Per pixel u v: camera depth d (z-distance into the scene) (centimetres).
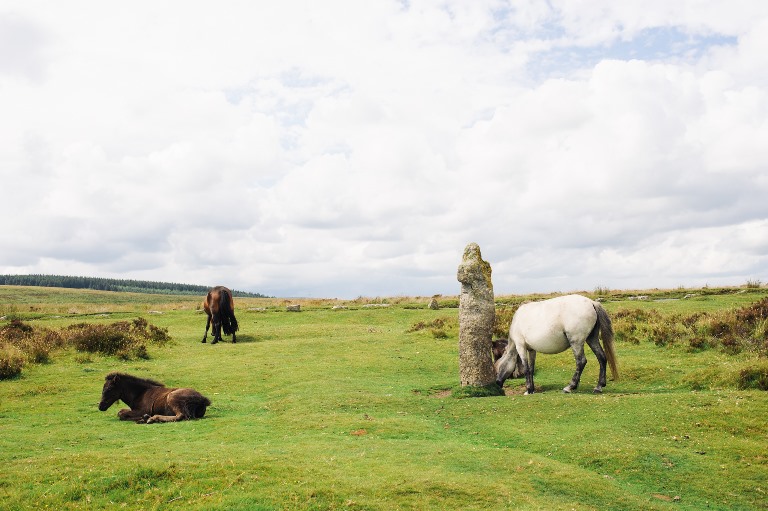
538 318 1558
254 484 841
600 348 1519
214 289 2748
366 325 3297
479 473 907
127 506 785
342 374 1908
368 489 826
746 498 845
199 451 999
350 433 1174
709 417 1138
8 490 820
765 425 1088
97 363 2088
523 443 1080
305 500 791
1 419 1351
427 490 826
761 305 1972
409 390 1662
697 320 2106
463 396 1543
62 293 12388
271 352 2342
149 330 2697
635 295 3841
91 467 898
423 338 2544
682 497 854
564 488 856
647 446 1015
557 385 1681
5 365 1817
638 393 1439
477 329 1614
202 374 1920
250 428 1220
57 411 1441
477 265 1628
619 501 820
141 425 1275
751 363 1467
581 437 1082
